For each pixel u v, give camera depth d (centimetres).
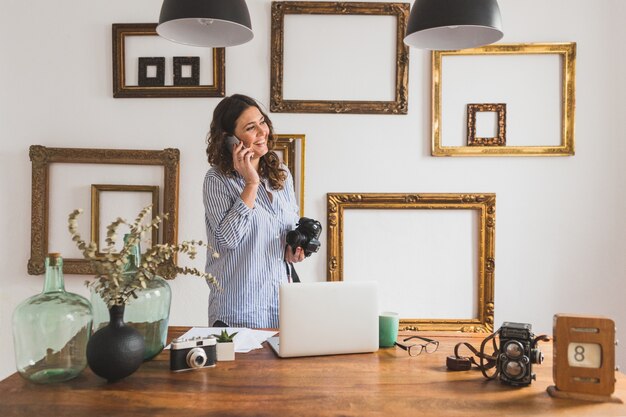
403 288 348
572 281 347
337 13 343
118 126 347
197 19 223
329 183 347
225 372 163
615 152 344
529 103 345
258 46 345
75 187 347
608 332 142
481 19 203
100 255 342
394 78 346
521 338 153
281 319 177
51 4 347
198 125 346
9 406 135
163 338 177
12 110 348
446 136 346
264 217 252
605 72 344
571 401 141
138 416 129
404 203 343
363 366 171
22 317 151
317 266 347
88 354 149
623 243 345
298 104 342
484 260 344
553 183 346
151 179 347
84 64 347
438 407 136
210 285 259
